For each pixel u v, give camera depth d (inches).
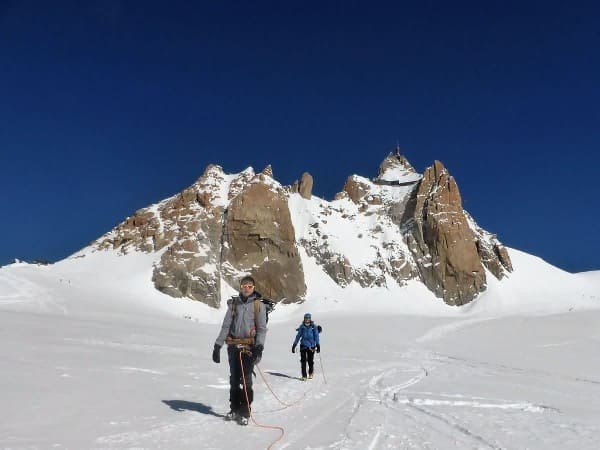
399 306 3329.2
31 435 233.3
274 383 521.3
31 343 667.4
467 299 3560.5
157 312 2481.5
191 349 871.1
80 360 540.1
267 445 244.1
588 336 1989.4
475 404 433.1
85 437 236.2
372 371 746.2
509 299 3494.1
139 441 236.4
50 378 401.1
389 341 1788.9
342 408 375.9
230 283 3174.2
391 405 406.0
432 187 4015.8
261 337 310.5
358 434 277.9
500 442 278.5
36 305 1947.6
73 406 304.7
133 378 448.8
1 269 2486.5
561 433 312.3
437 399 441.1
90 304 2217.0
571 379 742.5
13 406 291.1
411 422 327.3
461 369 853.2
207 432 266.2
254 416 325.1
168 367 560.1
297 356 975.0
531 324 2422.5
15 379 380.5
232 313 315.3
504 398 472.4
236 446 239.3
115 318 1893.5
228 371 580.1
